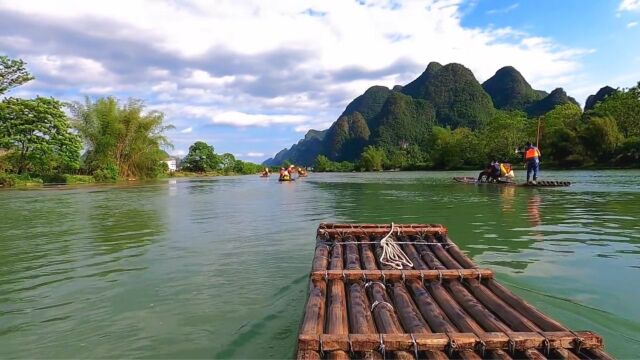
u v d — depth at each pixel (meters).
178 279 5.21
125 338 3.56
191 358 3.19
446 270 4.14
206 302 4.38
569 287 4.61
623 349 3.21
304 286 4.84
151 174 44.16
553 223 8.91
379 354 2.62
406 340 2.64
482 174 24.98
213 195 19.78
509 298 3.55
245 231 8.68
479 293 3.72
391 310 3.34
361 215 11.00
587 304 4.11
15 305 4.40
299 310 4.11
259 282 5.03
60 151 33.62
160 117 41.94
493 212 10.88
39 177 33.31
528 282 4.79
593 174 33.69
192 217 11.15
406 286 4.05
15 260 6.39
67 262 6.21
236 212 12.26
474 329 2.86
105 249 7.07
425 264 4.86
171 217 11.20
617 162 45.28
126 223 10.12
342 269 4.35
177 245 7.29
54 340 3.55
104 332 3.69
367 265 4.62
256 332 3.63
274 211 12.40
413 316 3.19
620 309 3.98
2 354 3.32
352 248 5.43
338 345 2.64
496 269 5.34
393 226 6.21
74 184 32.84
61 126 33.00
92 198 18.28
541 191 17.39
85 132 37.00
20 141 31.64
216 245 7.23
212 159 74.62
